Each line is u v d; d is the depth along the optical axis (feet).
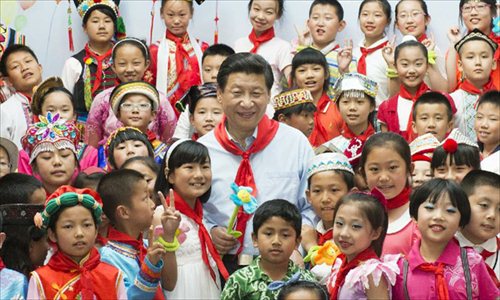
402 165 16.33
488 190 15.90
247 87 16.57
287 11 25.48
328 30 24.52
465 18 24.31
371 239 14.98
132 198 15.67
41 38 25.71
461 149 17.47
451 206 14.78
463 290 14.53
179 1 24.56
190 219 16.42
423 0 24.82
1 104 23.13
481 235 15.93
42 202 16.48
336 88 22.36
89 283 14.55
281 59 24.70
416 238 15.92
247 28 25.66
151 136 21.20
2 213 15.60
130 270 15.40
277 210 15.34
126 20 25.68
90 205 14.71
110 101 21.27
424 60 22.68
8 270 15.02
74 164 18.62
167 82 24.23
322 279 15.97
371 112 21.86
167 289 15.81
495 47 23.22
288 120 21.47
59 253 14.69
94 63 24.45
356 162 18.84
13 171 19.51
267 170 17.10
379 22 24.47
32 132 18.51
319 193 16.90
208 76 23.40
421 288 14.57
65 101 21.72
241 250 16.69
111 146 19.22
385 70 24.13
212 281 16.20
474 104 22.65
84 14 24.73
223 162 17.04
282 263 15.46
